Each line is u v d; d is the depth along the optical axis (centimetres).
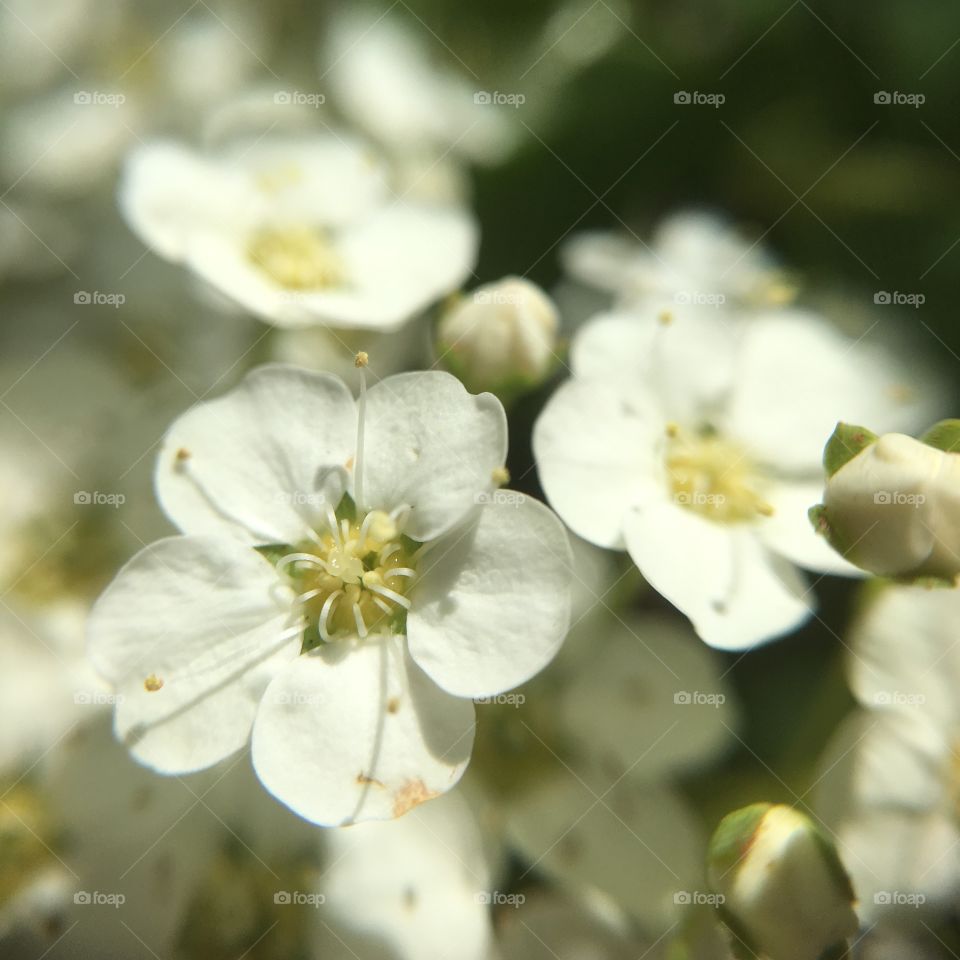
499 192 5
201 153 5
